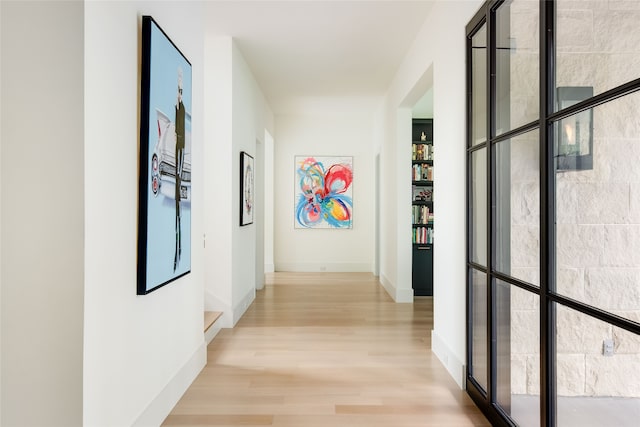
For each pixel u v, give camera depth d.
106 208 1.76
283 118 8.40
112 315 1.82
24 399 1.62
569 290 1.65
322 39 4.49
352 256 8.47
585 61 1.54
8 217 1.59
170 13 2.52
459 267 3.00
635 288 1.31
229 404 2.65
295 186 8.44
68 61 1.60
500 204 2.31
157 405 2.33
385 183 6.82
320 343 3.93
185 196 2.67
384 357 3.55
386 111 6.62
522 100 2.05
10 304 1.61
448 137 3.28
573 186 1.62
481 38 2.63
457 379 3.01
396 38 4.46
